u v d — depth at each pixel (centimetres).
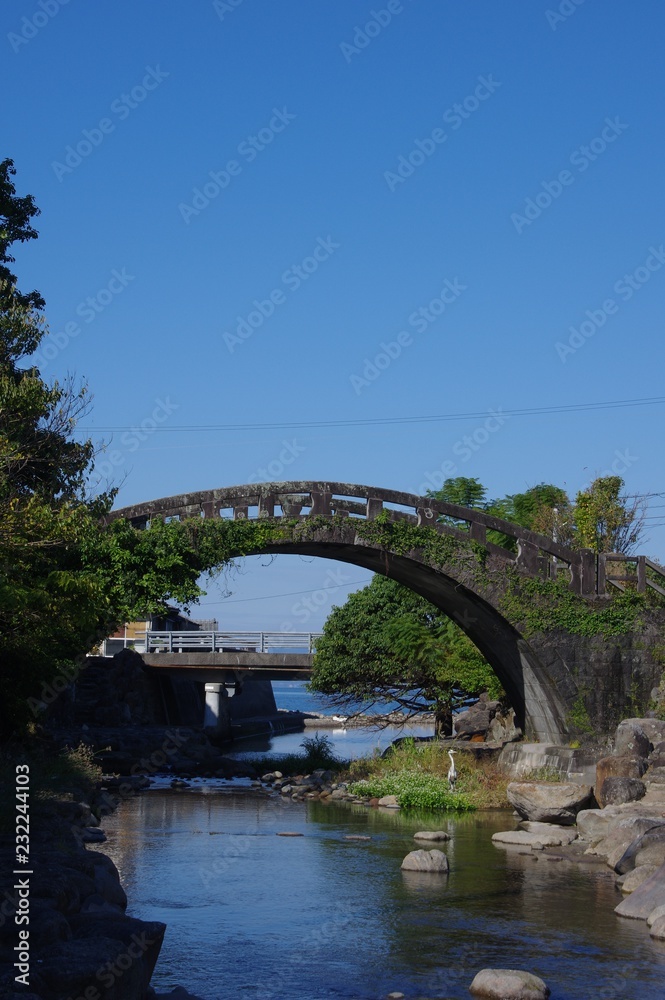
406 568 3041
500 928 1444
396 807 2872
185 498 2697
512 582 2991
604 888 1719
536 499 4312
